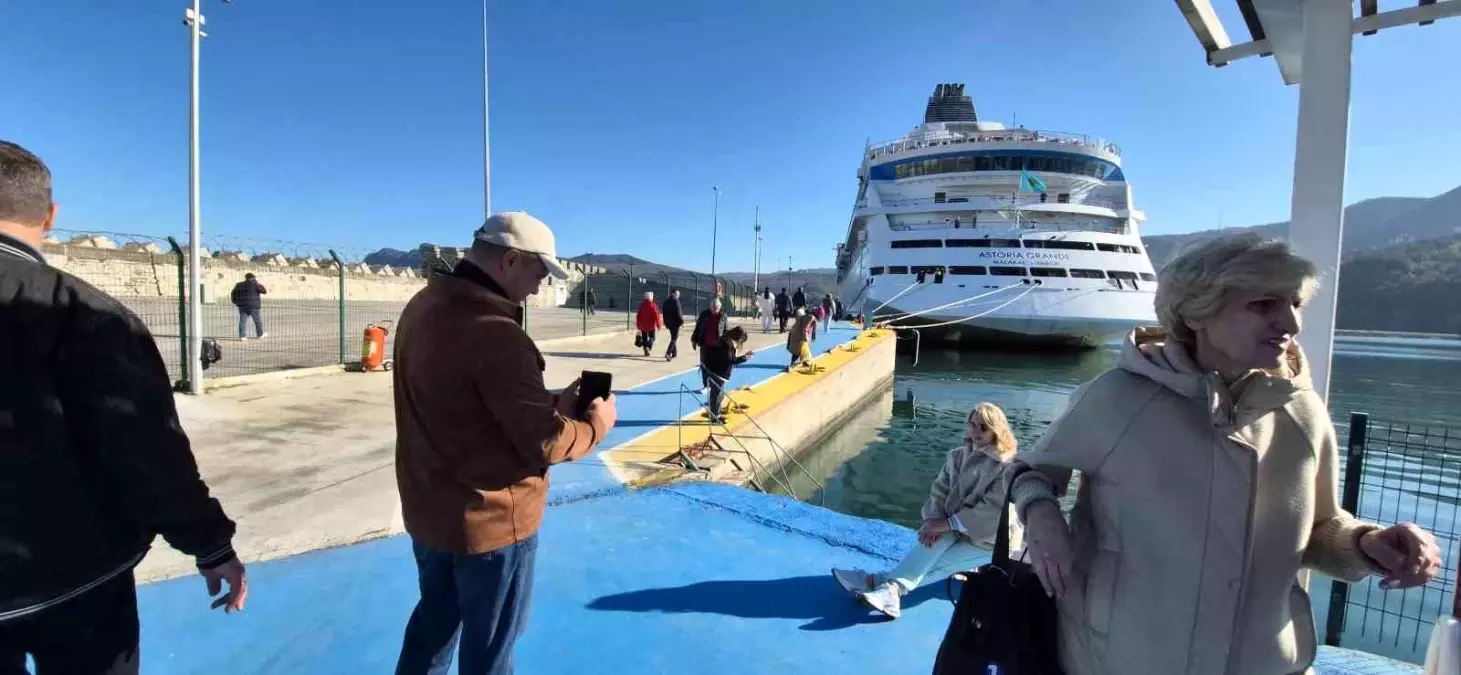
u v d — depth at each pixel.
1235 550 1.37
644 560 4.14
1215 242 1.38
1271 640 1.41
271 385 10.25
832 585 3.82
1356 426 3.56
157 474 1.55
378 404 9.00
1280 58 2.95
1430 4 2.46
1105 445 1.47
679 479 6.00
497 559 1.99
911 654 3.16
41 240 1.53
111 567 1.56
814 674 3.00
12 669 1.46
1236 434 1.38
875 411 20.05
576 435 1.97
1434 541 1.39
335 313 25.66
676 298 15.63
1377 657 3.09
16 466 1.38
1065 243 31.41
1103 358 35.28
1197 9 2.74
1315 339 2.46
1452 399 25.22
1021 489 1.60
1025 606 1.65
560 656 3.10
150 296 18.16
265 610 3.45
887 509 10.87
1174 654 1.41
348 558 4.10
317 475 5.74
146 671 2.91
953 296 31.20
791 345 14.91
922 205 33.72
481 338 1.85
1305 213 2.47
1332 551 1.51
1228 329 1.36
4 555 1.38
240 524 4.54
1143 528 1.42
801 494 11.39
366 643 3.17
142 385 1.54
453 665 2.92
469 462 1.93
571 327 25.55
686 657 3.11
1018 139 33.28
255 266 29.83
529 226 1.95
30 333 1.40
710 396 8.78
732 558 4.18
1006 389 25.62
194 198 8.87
